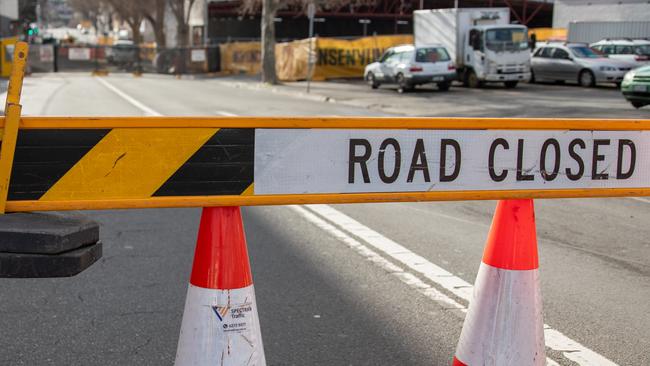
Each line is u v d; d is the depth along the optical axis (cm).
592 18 4912
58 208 335
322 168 362
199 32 7862
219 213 366
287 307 651
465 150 380
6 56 4947
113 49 6456
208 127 346
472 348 412
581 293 707
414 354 552
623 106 2556
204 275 367
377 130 366
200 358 364
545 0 7419
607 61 3594
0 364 526
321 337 583
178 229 954
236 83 4722
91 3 12050
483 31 3716
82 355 545
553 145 393
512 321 404
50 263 336
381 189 371
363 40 4978
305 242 890
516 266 405
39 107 2595
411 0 7606
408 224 1004
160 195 346
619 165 404
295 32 8875
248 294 372
